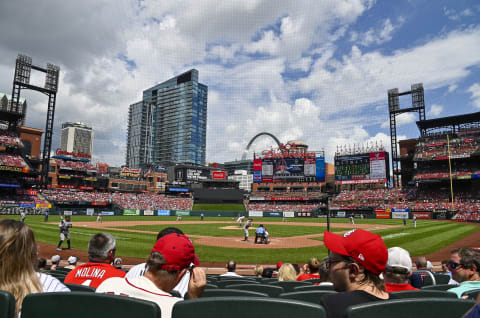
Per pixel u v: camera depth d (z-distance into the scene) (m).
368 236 2.39
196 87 145.38
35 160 78.62
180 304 1.87
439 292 3.17
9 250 2.20
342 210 66.94
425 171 65.06
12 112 65.00
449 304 1.90
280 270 6.63
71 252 17.91
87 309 1.89
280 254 18.33
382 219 58.97
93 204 66.94
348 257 2.44
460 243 23.28
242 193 80.00
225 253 18.56
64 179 83.38
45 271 6.49
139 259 16.52
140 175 102.31
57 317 1.93
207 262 16.12
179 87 146.75
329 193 12.33
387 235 28.61
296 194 75.00
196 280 2.69
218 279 7.53
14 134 67.62
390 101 74.31
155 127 149.75
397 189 67.44
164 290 2.57
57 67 70.50
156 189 103.25
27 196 62.03
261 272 8.91
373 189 70.19
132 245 20.88
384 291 2.45
